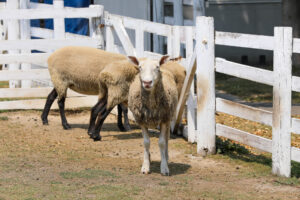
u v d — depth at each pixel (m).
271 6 29.31
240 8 28.97
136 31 12.65
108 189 7.50
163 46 17.00
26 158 9.37
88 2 18.19
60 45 13.73
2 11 13.50
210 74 9.66
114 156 9.81
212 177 8.41
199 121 9.87
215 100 9.78
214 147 9.88
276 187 7.83
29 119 13.23
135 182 7.94
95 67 11.41
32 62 13.64
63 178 8.09
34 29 15.68
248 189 7.73
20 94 13.95
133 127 12.73
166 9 18.58
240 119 13.59
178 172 8.71
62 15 13.77
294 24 25.41
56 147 10.40
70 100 14.23
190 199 7.17
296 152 8.25
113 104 10.87
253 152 10.41
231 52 28.47
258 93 18.09
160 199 7.13
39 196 7.17
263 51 28.80
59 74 11.92
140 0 18.16
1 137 11.12
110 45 13.76
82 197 7.13
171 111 8.30
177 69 9.95
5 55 13.46
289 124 8.23
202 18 9.53
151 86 7.66
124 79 10.70
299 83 8.05
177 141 11.20
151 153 10.12
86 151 10.15
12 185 7.67
